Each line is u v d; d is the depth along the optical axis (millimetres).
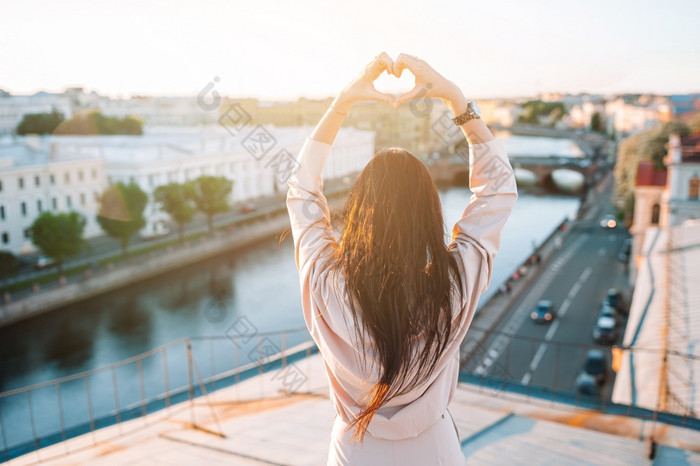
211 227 53469
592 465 3689
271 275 45500
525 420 4543
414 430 1109
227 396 5500
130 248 48781
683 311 14984
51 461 4047
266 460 3877
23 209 48156
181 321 36719
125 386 28359
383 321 1007
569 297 37781
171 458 4000
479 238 1103
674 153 35844
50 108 83625
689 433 4230
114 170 53156
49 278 40781
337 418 1216
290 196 1196
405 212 1055
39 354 32219
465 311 1089
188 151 57719
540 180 83625
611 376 24344
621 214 58094
